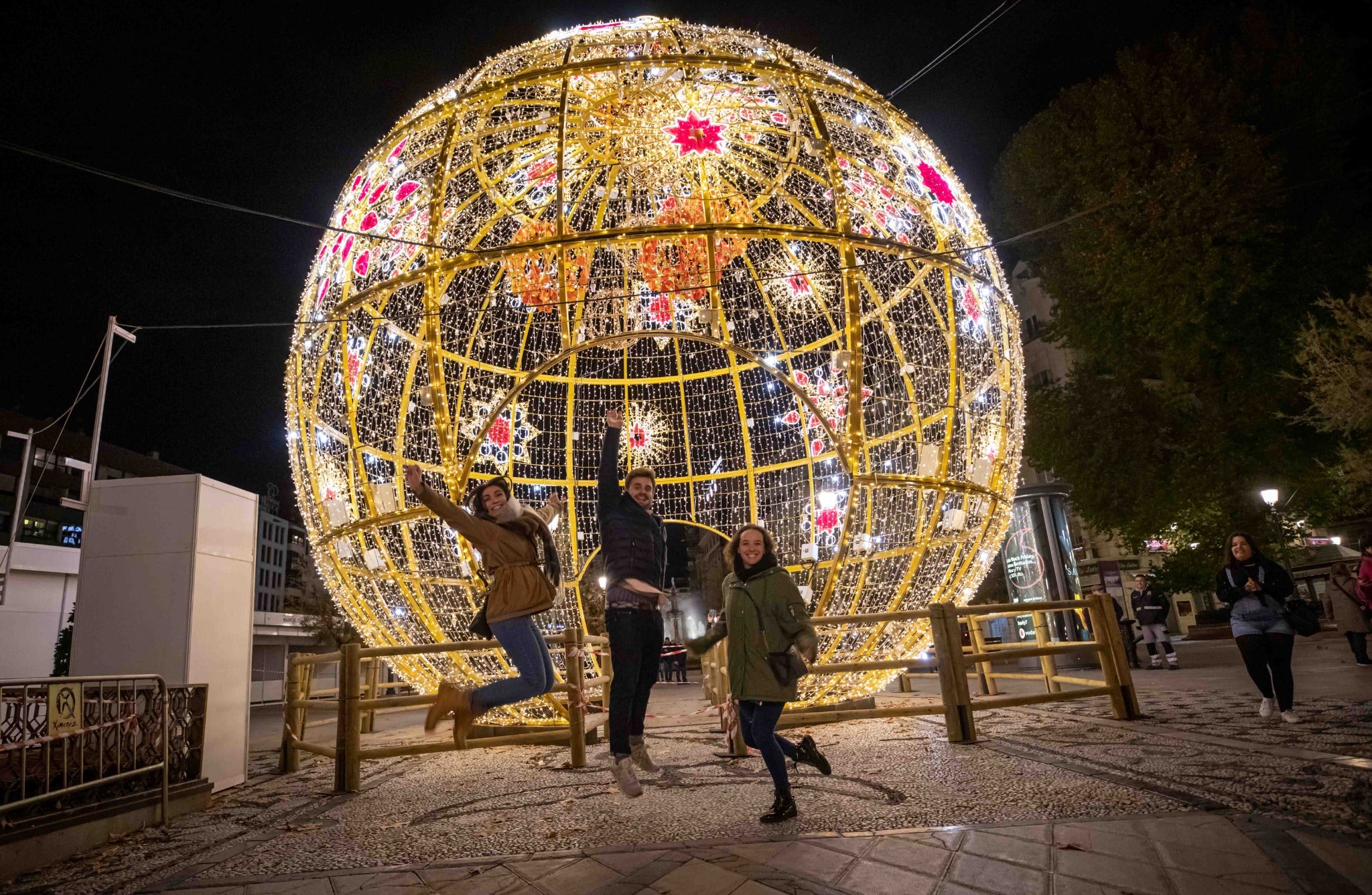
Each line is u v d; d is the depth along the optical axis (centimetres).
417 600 627
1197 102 1702
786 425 935
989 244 639
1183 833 287
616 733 377
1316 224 1719
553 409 898
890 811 346
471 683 660
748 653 357
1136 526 1970
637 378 986
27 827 335
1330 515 1898
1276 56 1791
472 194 761
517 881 284
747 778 448
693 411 988
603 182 892
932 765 446
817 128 612
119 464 4597
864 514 686
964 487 623
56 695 364
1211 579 1981
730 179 890
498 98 607
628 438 987
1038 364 3347
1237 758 410
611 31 687
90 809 376
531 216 875
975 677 1133
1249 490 1778
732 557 388
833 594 589
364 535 627
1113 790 354
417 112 659
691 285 747
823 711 540
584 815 381
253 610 586
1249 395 1756
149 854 357
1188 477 1792
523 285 728
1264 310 1711
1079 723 583
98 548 536
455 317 766
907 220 714
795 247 892
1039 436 2097
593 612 1474
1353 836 272
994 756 462
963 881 255
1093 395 2025
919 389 749
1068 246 1897
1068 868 261
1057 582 1144
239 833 391
